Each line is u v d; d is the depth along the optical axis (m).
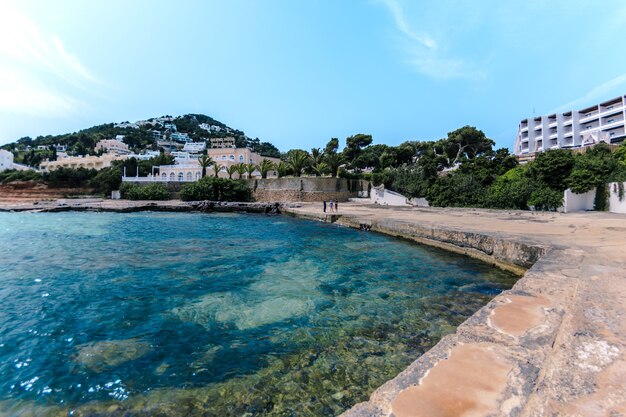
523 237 10.45
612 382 2.21
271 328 5.84
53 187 59.09
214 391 4.04
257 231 19.70
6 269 10.19
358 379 4.23
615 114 58.94
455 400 2.05
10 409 3.73
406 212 24.44
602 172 22.73
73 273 9.70
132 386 4.14
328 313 6.54
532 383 2.22
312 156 51.47
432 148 59.00
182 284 8.59
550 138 69.25
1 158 80.62
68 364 4.66
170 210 37.47
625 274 5.36
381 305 6.99
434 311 6.63
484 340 2.93
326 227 21.66
